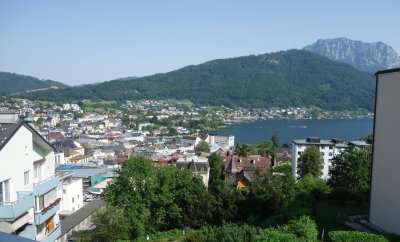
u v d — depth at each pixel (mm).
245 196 36625
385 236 19547
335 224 25656
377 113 24469
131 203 38438
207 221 37562
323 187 35719
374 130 24781
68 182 54031
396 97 22562
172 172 40000
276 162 127188
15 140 19016
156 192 38812
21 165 19609
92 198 65188
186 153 157250
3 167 17938
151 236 37500
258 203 35188
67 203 52688
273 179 38719
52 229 23000
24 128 19906
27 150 20266
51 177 22844
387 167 23312
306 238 19375
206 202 37500
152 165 41219
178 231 37688
